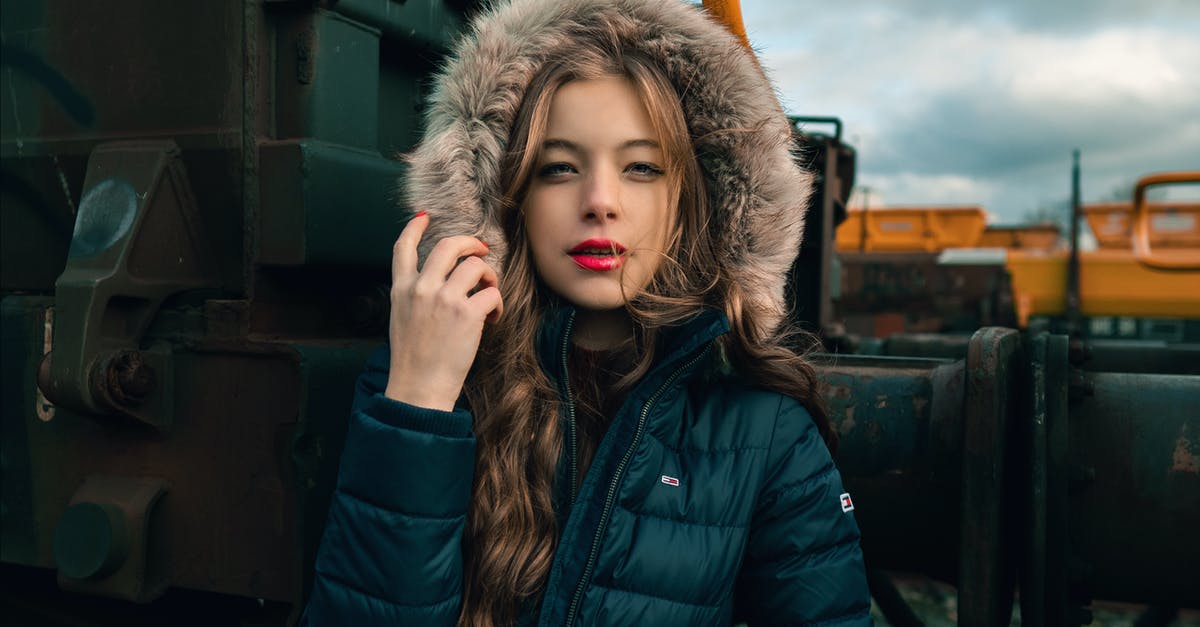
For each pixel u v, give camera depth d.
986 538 1.22
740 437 1.02
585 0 1.04
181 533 1.35
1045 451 1.28
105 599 1.70
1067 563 1.36
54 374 1.27
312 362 1.29
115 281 1.29
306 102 1.38
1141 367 3.04
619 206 1.01
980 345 1.26
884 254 7.10
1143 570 1.36
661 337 1.08
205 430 1.34
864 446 1.46
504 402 1.02
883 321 7.11
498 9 1.08
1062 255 6.47
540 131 1.00
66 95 1.51
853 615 1.01
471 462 0.94
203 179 1.40
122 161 1.39
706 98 1.06
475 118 1.03
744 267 1.08
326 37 1.40
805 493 1.02
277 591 1.30
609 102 1.00
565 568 0.95
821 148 2.91
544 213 1.02
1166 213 6.58
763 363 1.07
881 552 1.49
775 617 1.02
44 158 1.52
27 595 1.75
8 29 1.55
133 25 1.44
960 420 1.41
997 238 8.29
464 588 1.00
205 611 1.65
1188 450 1.34
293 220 1.35
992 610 1.21
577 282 1.02
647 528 0.96
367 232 1.51
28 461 1.46
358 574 0.90
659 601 0.94
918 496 1.43
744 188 1.07
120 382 1.28
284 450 1.29
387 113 1.68
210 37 1.39
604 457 0.98
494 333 1.05
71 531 1.31
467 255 1.02
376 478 0.90
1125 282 6.23
